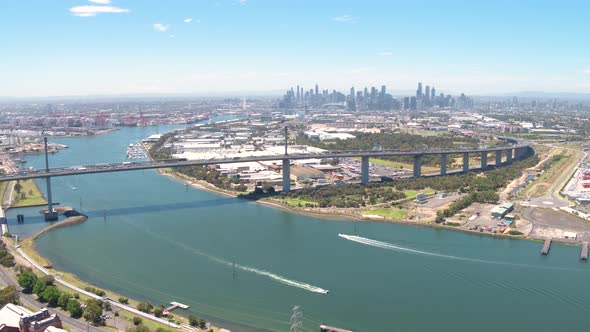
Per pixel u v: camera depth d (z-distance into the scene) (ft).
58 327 520.42
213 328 564.30
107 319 568.82
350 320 593.83
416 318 600.39
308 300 648.38
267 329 573.33
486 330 571.69
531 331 571.69
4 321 517.14
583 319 599.98
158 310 594.24
